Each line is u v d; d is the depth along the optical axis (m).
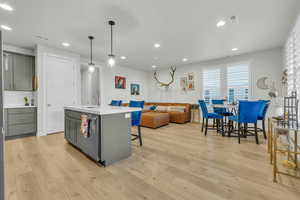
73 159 2.27
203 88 5.51
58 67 3.92
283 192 1.46
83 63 4.80
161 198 1.39
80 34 3.00
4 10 2.15
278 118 1.98
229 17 2.38
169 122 5.62
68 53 4.13
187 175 1.80
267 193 1.45
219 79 5.06
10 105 3.71
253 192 1.47
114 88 5.91
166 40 3.35
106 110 2.04
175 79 6.41
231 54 4.52
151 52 4.28
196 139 3.34
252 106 2.93
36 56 3.55
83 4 2.02
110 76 5.76
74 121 2.66
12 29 2.77
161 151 2.60
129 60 5.26
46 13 2.24
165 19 2.43
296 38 2.56
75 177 1.76
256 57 4.27
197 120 5.61
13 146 2.86
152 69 7.00
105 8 2.12
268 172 1.85
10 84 3.50
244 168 1.96
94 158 2.10
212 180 1.69
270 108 4.08
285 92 3.76
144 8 2.12
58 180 1.69
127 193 1.47
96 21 2.48
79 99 4.36
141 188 1.55
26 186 1.58
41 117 3.64
